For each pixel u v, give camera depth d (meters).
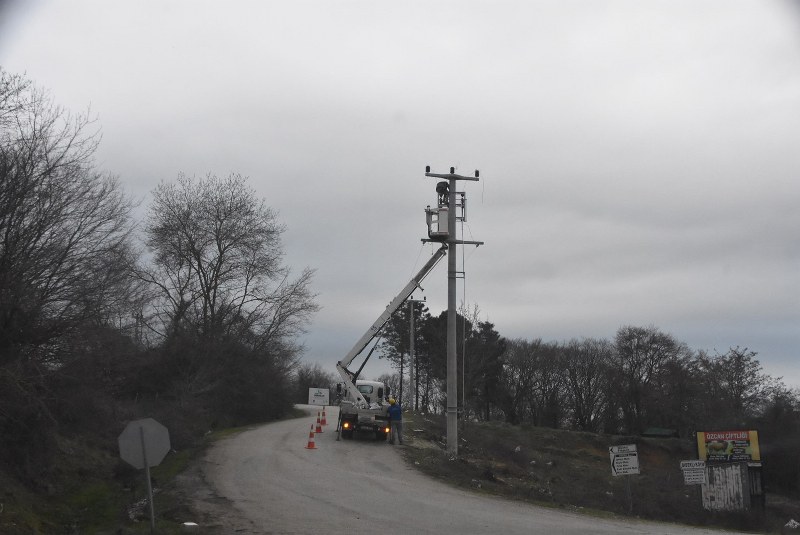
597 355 89.69
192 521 14.67
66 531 16.23
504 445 44.75
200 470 22.19
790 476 45.09
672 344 84.69
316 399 69.81
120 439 12.94
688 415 70.44
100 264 22.06
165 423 28.25
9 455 18.91
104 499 18.97
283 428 40.03
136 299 33.06
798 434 47.69
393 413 30.88
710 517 26.67
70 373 21.09
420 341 81.12
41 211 20.02
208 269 47.56
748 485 29.12
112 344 23.38
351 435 31.91
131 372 31.11
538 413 89.19
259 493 18.08
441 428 43.50
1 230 19.14
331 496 17.80
